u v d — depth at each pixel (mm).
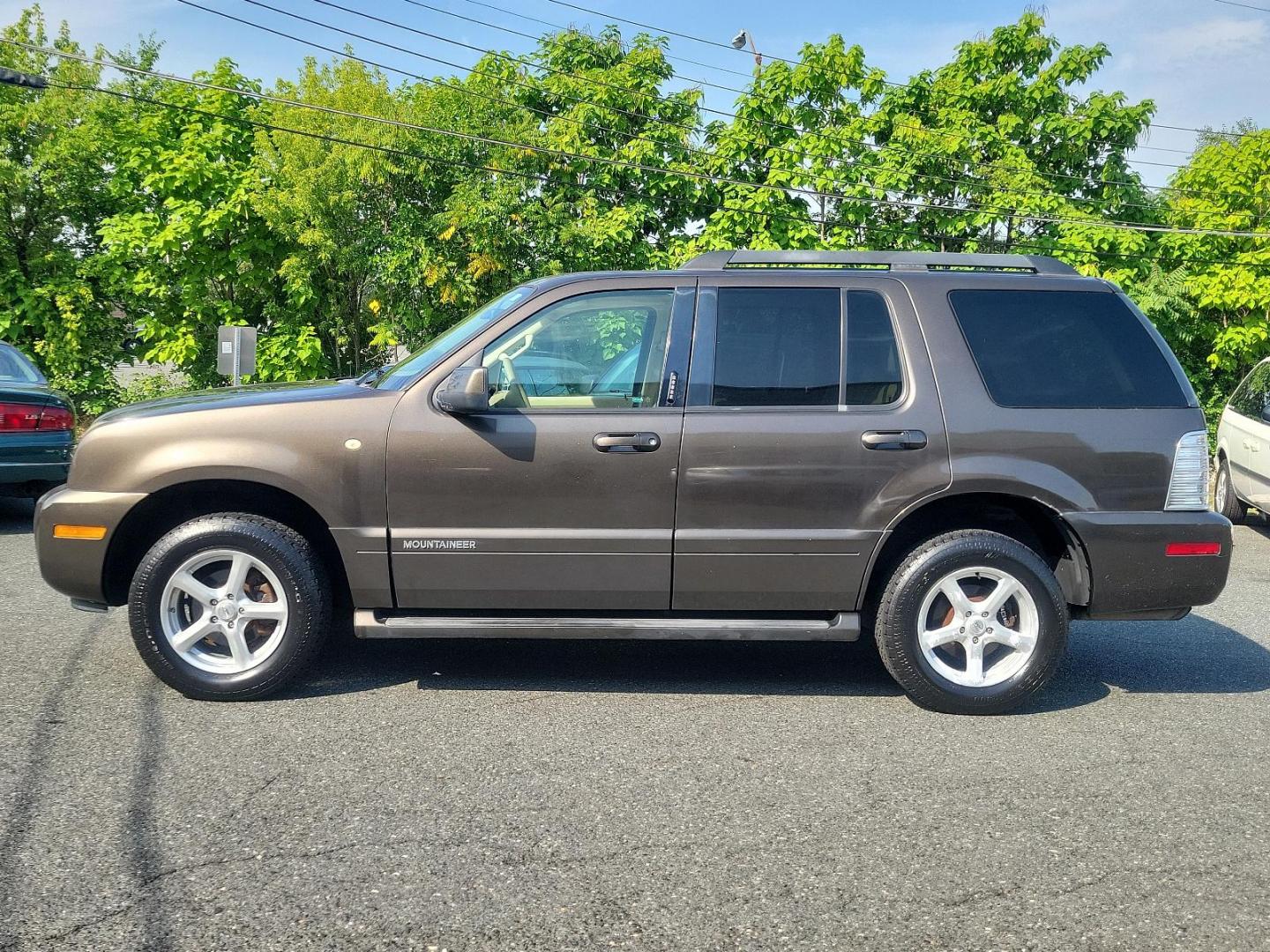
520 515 4621
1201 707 4949
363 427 4605
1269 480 9617
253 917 2893
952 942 2818
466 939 2803
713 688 5105
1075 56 20469
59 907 2924
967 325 4785
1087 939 2848
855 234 19469
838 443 4625
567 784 3871
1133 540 4672
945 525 4961
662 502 4617
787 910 2979
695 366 4707
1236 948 2816
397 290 18578
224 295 19203
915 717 4723
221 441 4590
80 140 17812
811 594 4707
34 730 4328
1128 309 4867
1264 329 18609
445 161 18172
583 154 19328
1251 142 19734
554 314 4758
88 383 18406
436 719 4562
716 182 19422
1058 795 3838
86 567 4652
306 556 4680
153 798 3678
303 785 3811
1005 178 19250
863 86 20266
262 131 18203
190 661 4719
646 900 3021
